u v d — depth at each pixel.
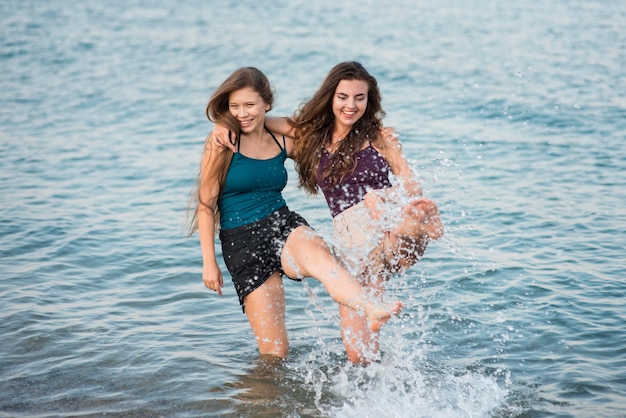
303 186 6.19
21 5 34.72
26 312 6.57
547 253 7.90
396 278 7.28
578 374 5.50
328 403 5.22
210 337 6.29
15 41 25.30
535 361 5.75
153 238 8.59
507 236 8.39
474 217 9.00
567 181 10.41
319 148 5.82
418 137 12.85
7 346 5.98
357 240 5.71
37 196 10.16
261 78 5.62
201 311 6.80
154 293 7.16
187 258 8.00
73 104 16.55
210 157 5.63
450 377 5.54
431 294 6.95
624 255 7.82
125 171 11.46
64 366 5.70
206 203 5.69
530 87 16.80
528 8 30.83
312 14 30.84
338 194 5.80
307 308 6.84
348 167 5.71
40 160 12.05
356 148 5.73
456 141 12.59
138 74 20.05
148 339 6.20
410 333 6.26
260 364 5.80
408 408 5.12
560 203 9.49
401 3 33.62
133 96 17.36
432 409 5.10
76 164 11.84
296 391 5.39
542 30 25.09
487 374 5.57
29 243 8.38
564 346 5.96
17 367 5.66
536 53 21.03
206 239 5.71
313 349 6.08
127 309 6.79
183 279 7.47
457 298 6.86
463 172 10.81
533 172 10.83
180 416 5.04
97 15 31.56
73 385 5.43
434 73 18.77
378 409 5.12
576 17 27.78
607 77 17.66
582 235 8.41
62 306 6.79
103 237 8.60
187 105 16.41
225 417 5.04
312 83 18.11
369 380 5.55
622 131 13.08
